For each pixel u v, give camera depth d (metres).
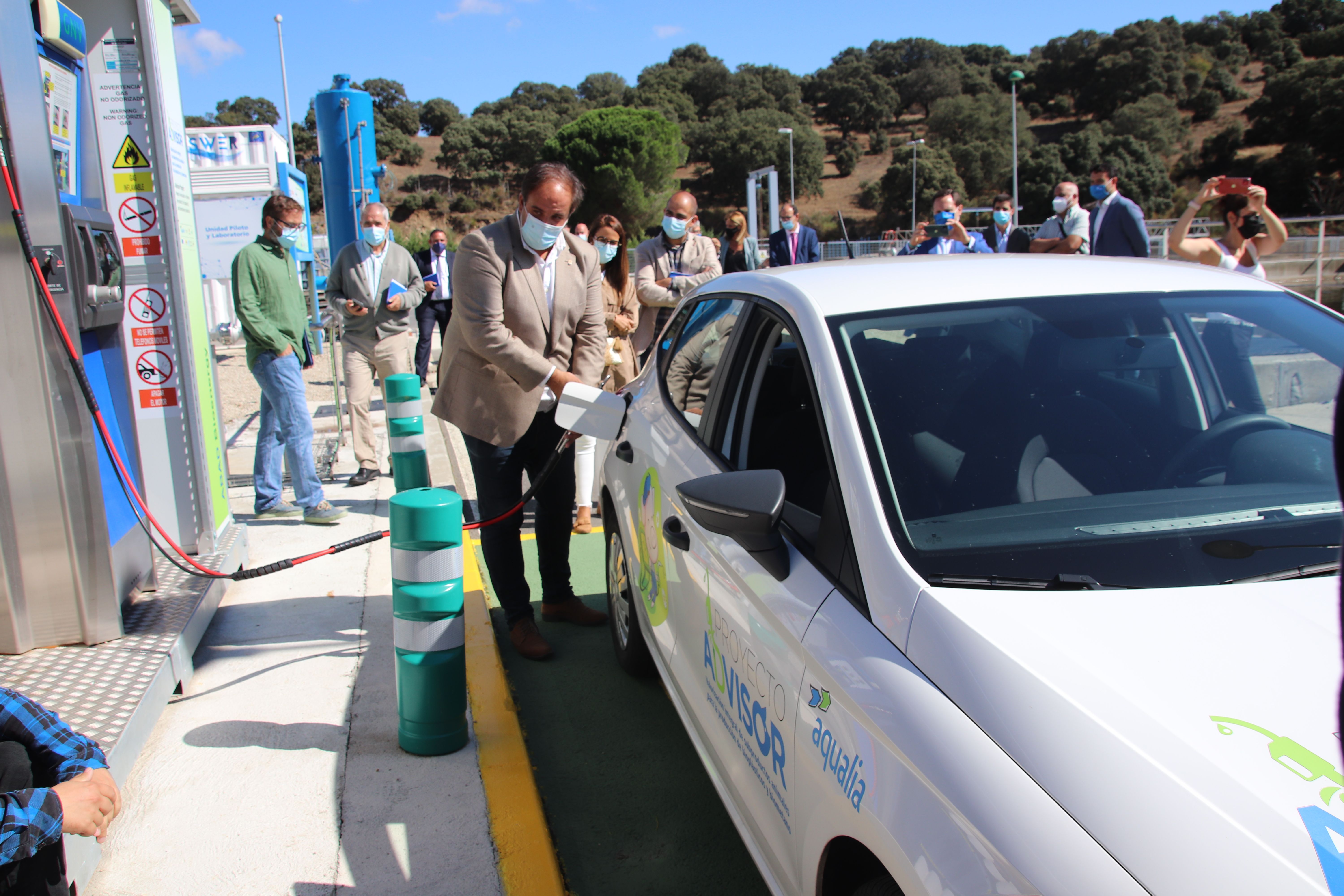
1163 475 2.13
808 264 3.11
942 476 2.04
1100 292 2.56
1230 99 118.06
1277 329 2.51
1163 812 1.30
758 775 2.15
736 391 2.84
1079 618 1.68
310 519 5.97
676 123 120.94
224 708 3.54
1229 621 1.66
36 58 3.18
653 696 3.77
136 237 4.34
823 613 1.91
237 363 14.86
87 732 2.90
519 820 2.82
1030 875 1.29
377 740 3.31
